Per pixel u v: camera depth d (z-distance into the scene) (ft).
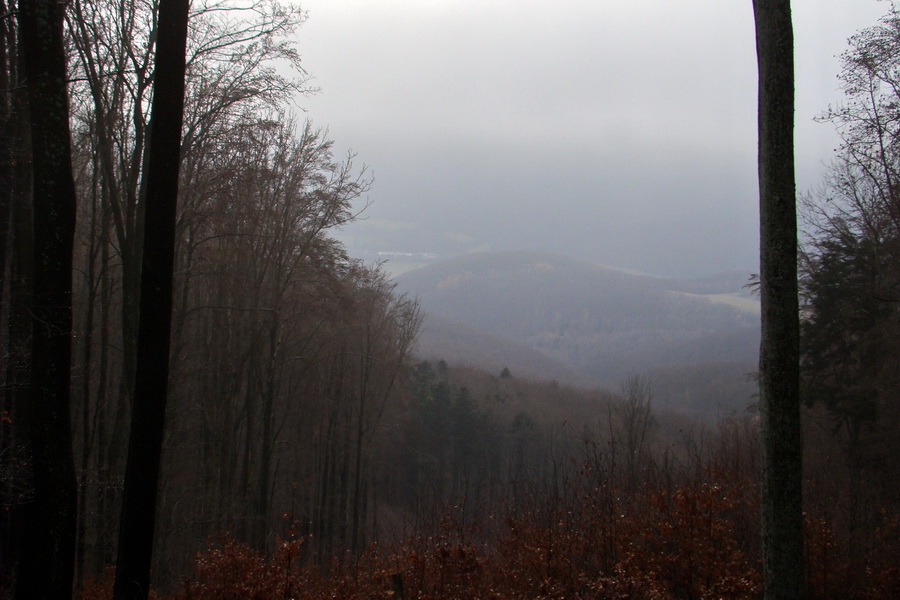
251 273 65.41
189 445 62.03
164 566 50.75
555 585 22.68
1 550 29.19
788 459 16.63
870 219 64.44
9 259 32.99
